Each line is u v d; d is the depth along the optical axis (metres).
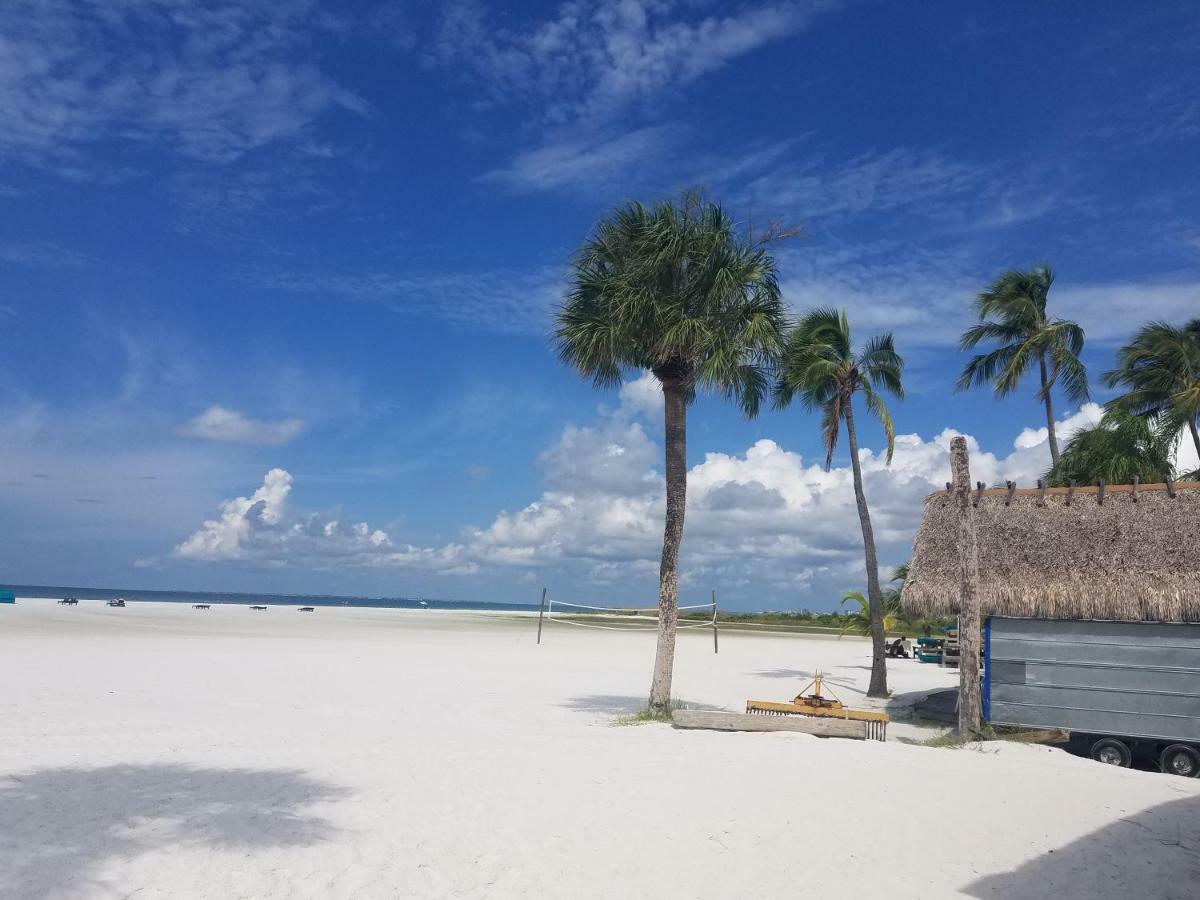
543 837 6.56
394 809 7.22
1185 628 11.13
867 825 7.02
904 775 8.88
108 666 18.56
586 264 14.03
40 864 5.62
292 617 56.69
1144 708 11.23
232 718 12.28
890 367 19.73
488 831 6.66
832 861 6.17
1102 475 20.36
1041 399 24.03
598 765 9.17
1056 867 6.12
